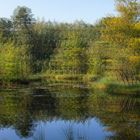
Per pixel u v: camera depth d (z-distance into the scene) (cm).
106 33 5503
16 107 3997
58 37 15638
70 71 9825
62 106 4041
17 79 7456
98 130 2764
